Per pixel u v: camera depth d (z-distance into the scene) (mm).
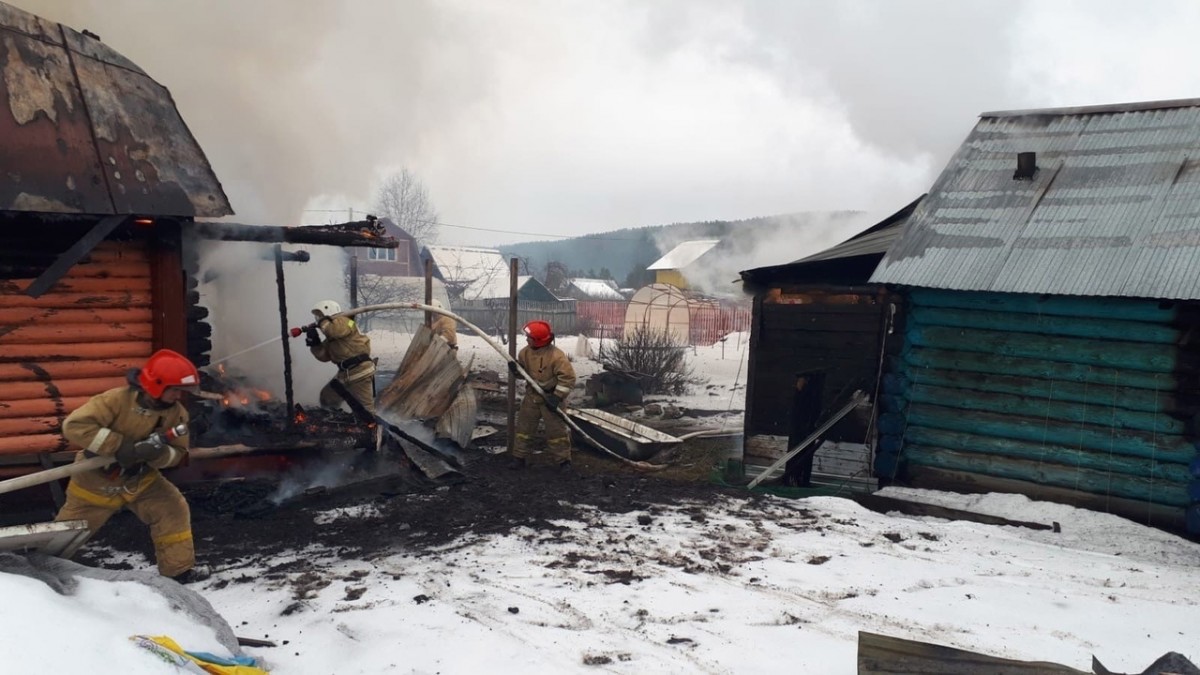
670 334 29984
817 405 8203
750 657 4023
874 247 9000
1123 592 5109
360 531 6000
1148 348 6621
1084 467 6863
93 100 6414
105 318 6340
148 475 4465
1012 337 7176
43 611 2863
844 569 5422
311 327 7949
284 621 4379
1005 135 8727
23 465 5875
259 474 6996
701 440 10695
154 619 3340
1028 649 4176
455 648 4051
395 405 8625
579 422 9422
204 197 6641
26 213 5797
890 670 3561
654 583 5055
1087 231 7227
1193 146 7617
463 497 7023
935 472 7496
